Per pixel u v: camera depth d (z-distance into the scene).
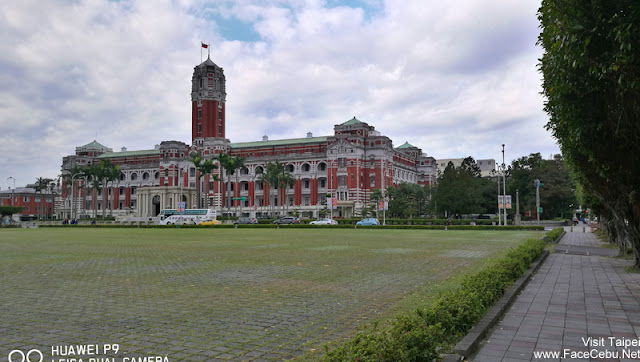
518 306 13.39
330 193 121.19
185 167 146.12
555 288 16.58
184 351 9.51
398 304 13.92
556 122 17.72
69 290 16.48
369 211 111.12
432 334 8.48
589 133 14.75
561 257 28.03
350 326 11.45
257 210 134.25
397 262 25.05
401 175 139.38
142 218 121.25
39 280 18.84
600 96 13.52
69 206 162.50
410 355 7.54
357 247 35.56
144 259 26.95
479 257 27.75
